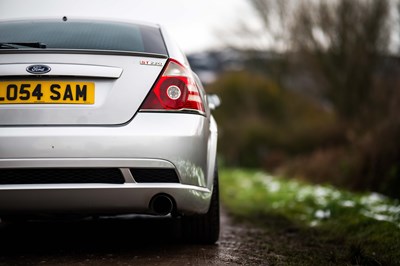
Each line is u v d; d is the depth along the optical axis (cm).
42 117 264
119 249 317
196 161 277
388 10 1588
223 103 3062
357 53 1700
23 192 258
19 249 315
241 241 369
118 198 265
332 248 356
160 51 302
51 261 281
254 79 2967
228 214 567
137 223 420
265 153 2578
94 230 387
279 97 2616
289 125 2438
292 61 1989
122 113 270
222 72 3153
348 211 492
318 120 2145
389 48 1602
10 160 256
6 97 265
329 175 1059
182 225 332
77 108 267
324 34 1797
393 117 841
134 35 318
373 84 1656
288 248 348
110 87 272
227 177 1570
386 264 306
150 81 276
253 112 2894
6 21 344
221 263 286
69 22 337
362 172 849
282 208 588
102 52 275
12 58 269
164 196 272
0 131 260
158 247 325
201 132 281
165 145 268
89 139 262
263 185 1036
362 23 1673
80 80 271
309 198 640
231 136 2911
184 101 278
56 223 421
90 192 262
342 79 1764
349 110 1755
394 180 729
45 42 303
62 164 259
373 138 852
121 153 263
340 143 1620
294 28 1895
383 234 379
